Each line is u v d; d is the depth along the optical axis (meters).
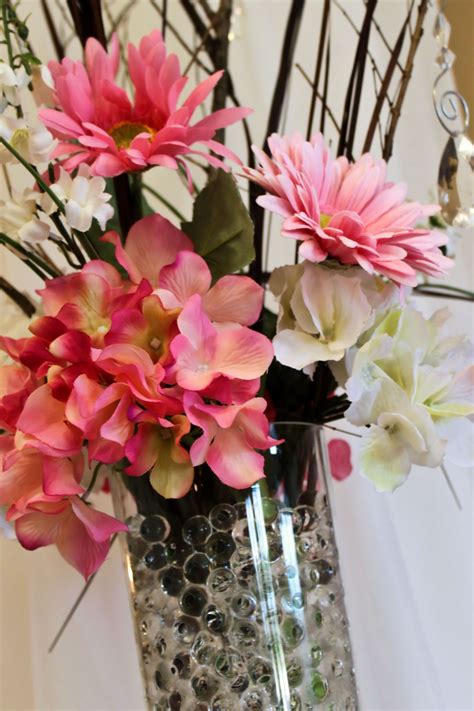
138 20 1.03
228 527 0.60
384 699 0.91
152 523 0.62
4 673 0.88
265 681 0.58
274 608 0.59
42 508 0.52
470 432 0.59
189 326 0.51
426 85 1.03
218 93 0.83
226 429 0.51
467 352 0.61
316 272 0.58
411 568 0.97
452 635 0.95
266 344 0.52
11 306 0.73
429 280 0.97
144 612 0.62
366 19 0.77
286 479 0.63
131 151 0.57
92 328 0.53
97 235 0.66
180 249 0.58
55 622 0.88
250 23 1.03
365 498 0.96
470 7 1.06
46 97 0.64
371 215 0.60
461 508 0.98
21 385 0.55
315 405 0.67
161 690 0.61
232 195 0.61
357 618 0.93
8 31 0.59
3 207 0.56
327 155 0.62
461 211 0.71
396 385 0.56
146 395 0.49
